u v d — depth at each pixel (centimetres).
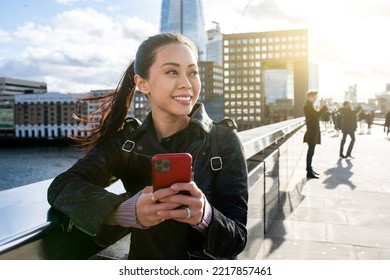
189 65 120
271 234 395
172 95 118
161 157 92
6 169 8106
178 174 93
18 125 12862
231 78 11538
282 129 535
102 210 97
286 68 11031
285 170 592
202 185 114
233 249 106
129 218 95
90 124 145
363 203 526
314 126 719
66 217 103
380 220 447
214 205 116
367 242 375
